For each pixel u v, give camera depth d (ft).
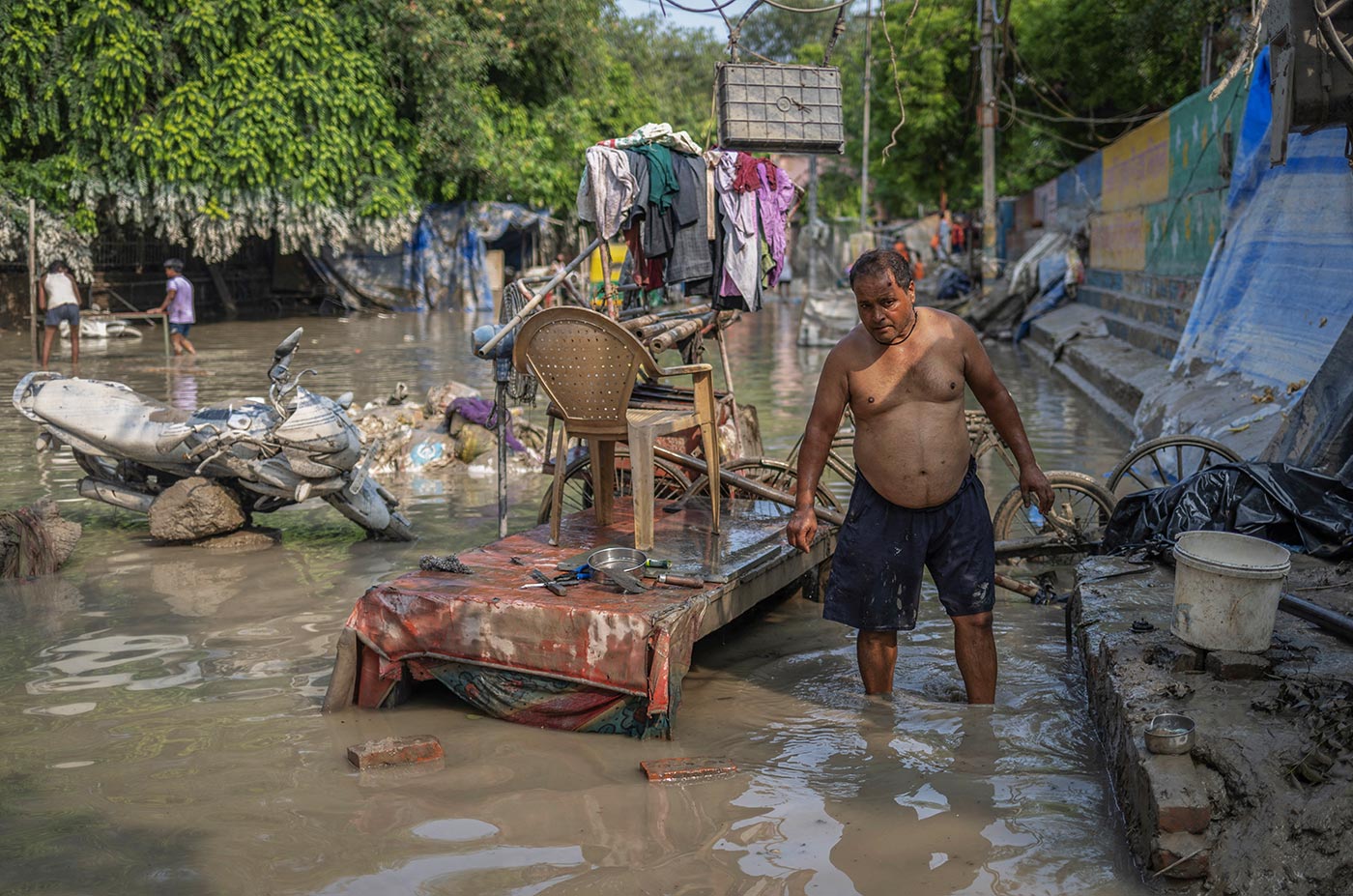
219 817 12.92
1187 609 14.33
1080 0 82.12
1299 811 10.93
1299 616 15.35
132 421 25.13
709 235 21.68
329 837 12.44
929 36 100.12
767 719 15.88
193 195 84.02
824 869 11.69
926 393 15.64
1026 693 16.76
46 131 82.64
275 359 23.67
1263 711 12.57
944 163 111.45
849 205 191.11
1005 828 12.54
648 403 19.16
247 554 24.70
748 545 18.62
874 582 16.06
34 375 25.64
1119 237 66.03
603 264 21.04
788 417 42.32
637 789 13.64
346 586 22.22
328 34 87.71
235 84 83.76
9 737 15.15
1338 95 16.26
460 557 18.10
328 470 24.21
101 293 89.86
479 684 15.96
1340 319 26.32
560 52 110.32
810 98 25.50
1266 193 34.17
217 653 18.43
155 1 82.33
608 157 20.33
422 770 14.19
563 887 11.36
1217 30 61.93
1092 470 32.81
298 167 86.58
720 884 11.39
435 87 98.22
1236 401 29.60
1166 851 11.10
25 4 78.64
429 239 105.81
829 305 83.56
